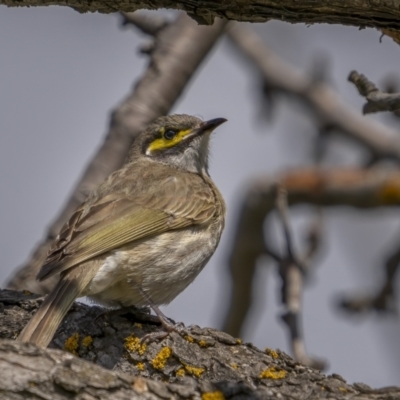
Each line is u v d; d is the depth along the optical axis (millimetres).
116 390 8656
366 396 9328
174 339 10570
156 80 15414
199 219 12688
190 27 15680
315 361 13648
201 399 9023
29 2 10461
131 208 12344
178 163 14414
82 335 10836
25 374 8508
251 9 9961
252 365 10227
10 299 11453
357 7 9750
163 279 12148
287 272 14555
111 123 15344
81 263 11484
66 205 14742
